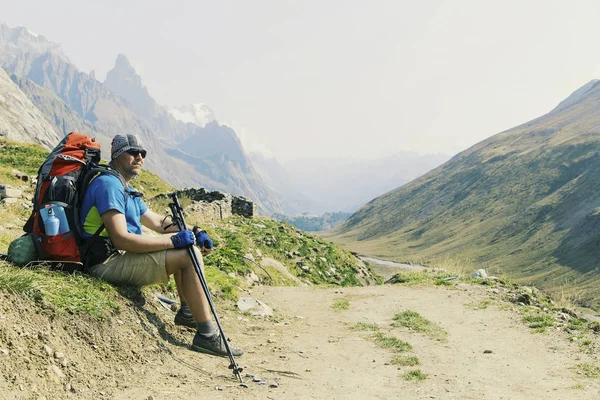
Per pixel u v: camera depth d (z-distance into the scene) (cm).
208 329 577
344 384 548
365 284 2370
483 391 545
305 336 809
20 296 445
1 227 938
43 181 507
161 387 458
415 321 930
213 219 2486
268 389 501
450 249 19075
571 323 916
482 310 1036
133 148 529
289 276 1844
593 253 14138
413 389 544
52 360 420
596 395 536
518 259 16050
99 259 539
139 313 567
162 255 546
